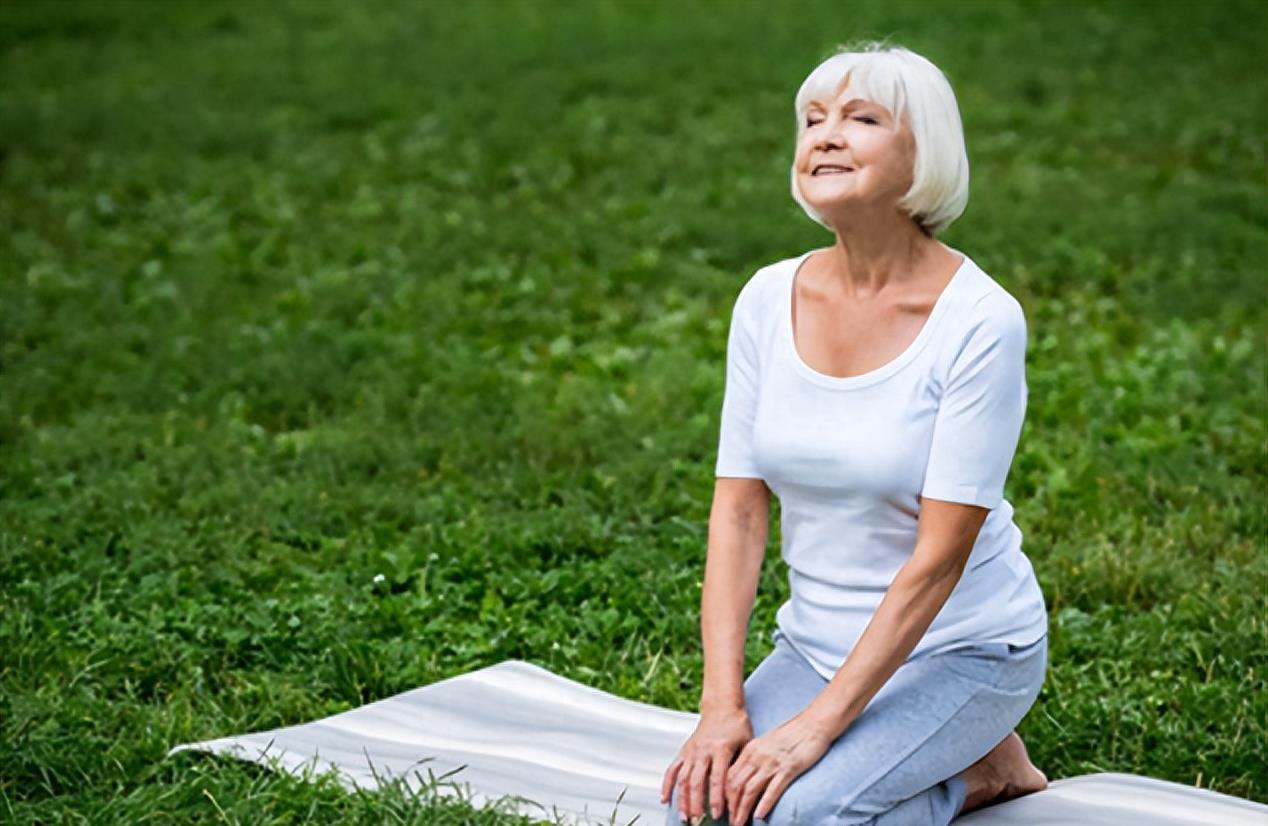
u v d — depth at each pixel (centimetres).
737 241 1555
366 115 2073
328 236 1592
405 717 717
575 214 1670
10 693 730
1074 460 1046
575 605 866
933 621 588
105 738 701
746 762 553
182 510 970
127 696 749
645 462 1043
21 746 668
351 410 1160
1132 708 743
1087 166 1830
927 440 568
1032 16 2577
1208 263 1479
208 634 804
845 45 589
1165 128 1964
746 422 609
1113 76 2222
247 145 1948
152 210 1683
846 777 553
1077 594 873
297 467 1048
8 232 1602
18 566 878
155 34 2608
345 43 2528
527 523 949
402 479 1027
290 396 1174
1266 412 1133
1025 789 635
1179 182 1756
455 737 700
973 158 1862
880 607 563
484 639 814
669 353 1263
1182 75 2225
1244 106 2053
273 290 1436
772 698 588
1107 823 609
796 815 547
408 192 1761
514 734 703
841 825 552
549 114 2067
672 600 856
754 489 612
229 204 1705
